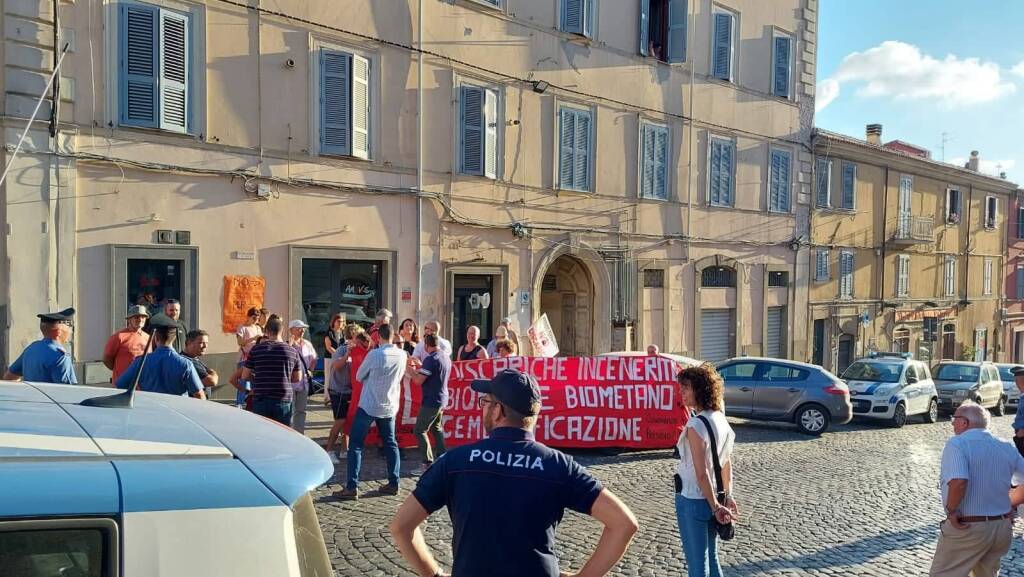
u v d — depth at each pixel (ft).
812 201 85.87
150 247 38.93
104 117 37.37
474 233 54.39
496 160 55.31
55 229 35.76
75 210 36.45
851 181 91.81
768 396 51.90
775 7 79.41
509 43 55.77
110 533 6.39
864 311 95.55
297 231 44.75
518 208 57.21
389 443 28.68
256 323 39.42
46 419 8.00
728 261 75.51
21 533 6.16
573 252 61.36
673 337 70.44
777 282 82.79
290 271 44.42
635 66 65.36
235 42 41.81
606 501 10.46
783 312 83.51
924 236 103.30
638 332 66.90
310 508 7.78
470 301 55.83
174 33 39.24
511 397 10.94
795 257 83.97
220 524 6.77
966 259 116.37
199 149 40.60
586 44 60.95
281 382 28.30
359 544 23.07
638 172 66.08
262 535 6.88
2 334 34.45
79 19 36.42
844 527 28.07
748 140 77.20
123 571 6.32
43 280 35.37
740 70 76.02
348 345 35.47
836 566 23.76
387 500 27.99
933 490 34.94
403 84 49.62
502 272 56.39
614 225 64.49
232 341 42.14
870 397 59.72
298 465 7.64
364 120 47.44
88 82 36.78
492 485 10.41
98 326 37.27
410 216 50.42
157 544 6.49
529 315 58.39
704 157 72.54
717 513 16.19
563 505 10.57
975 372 78.79
